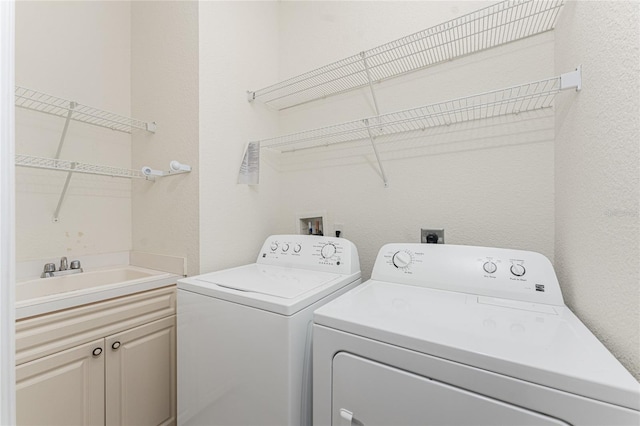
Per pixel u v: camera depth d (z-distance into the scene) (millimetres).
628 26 582
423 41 1377
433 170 1447
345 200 1747
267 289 1084
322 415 830
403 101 1542
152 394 1373
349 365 779
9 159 476
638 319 544
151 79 1740
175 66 1604
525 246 1217
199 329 1132
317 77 1657
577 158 877
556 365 554
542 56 1183
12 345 479
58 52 1550
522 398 563
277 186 2021
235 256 1685
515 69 1240
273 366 917
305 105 1934
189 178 1524
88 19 1681
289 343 890
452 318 806
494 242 1288
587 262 794
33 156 1389
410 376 686
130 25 1896
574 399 520
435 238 1250
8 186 476
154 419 1378
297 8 1968
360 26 1687
